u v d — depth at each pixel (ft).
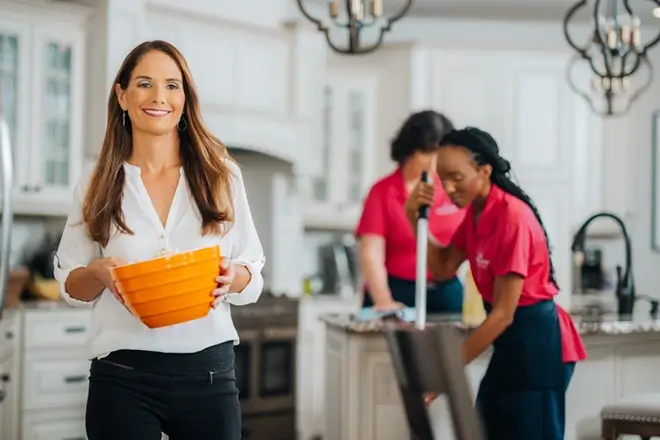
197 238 7.07
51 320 16.37
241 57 19.67
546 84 23.45
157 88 6.95
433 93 22.86
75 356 16.60
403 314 11.55
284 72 20.57
